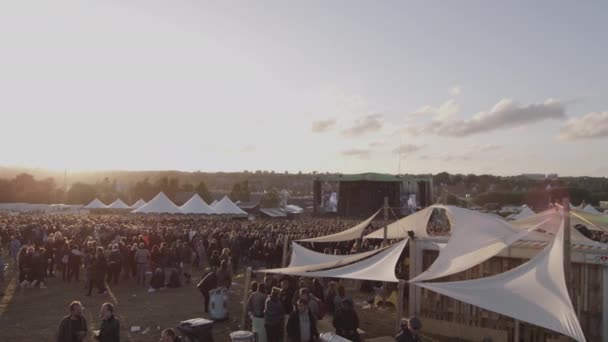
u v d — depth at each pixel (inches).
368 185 2121.1
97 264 646.5
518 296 332.2
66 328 296.2
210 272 573.3
